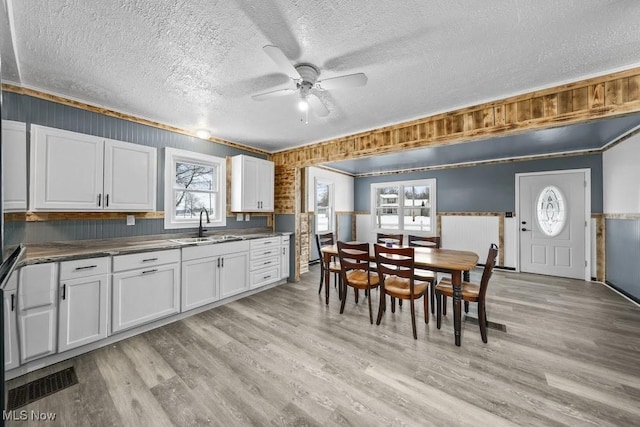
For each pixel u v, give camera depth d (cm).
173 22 150
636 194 325
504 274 473
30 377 182
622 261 362
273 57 157
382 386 176
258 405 159
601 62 189
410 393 169
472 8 139
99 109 261
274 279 396
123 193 263
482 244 529
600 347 223
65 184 225
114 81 217
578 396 165
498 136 254
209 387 175
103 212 266
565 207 452
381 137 327
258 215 438
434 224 582
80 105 249
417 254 292
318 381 181
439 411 154
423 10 141
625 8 137
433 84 223
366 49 175
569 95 214
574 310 305
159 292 261
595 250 427
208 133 338
